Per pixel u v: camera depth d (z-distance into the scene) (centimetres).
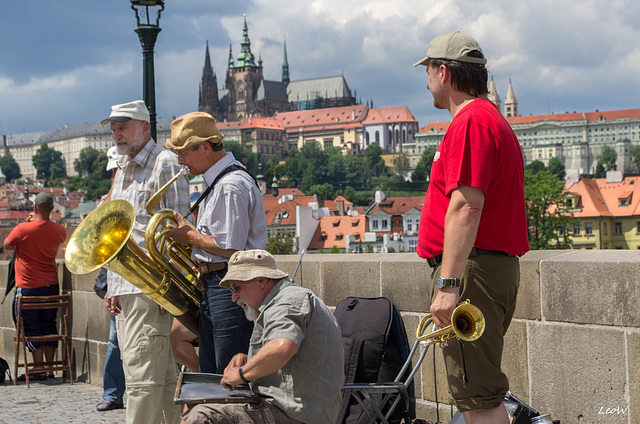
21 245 878
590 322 450
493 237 319
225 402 360
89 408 691
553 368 469
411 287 561
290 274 652
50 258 890
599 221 12925
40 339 867
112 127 510
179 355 481
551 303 468
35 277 882
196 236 428
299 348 368
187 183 520
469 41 334
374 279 585
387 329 448
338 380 374
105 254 431
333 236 14562
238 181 436
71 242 440
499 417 321
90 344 874
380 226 14650
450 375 323
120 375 682
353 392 418
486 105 321
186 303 449
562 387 465
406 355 458
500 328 321
